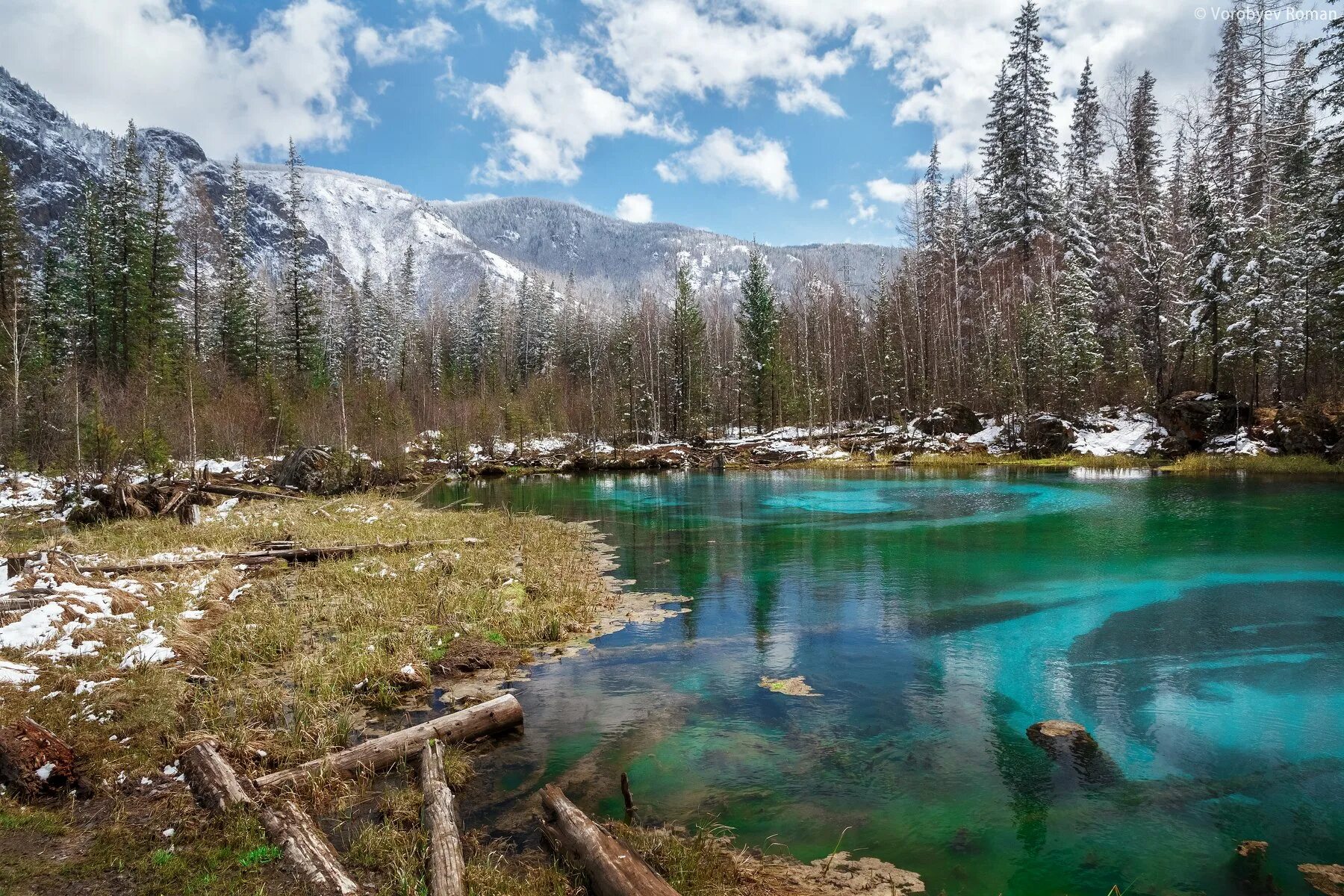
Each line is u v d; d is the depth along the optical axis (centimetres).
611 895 422
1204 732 691
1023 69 4800
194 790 540
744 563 1547
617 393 6016
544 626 1039
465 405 5625
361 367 7006
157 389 3584
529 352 8912
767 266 6412
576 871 459
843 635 1027
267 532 1714
